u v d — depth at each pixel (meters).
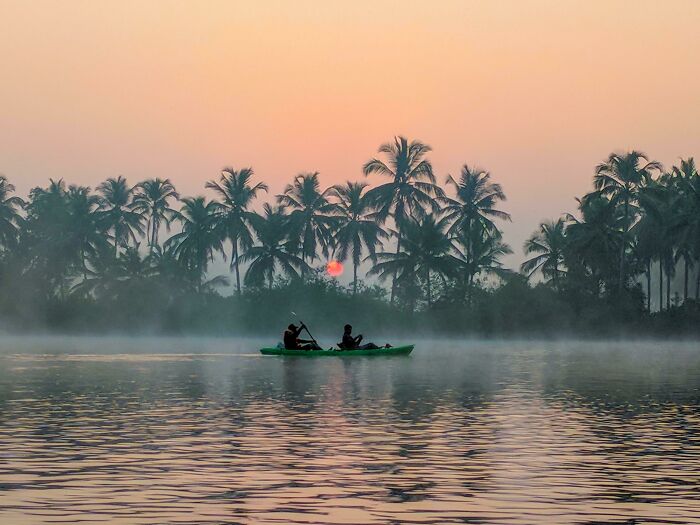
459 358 58.00
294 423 23.94
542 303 105.50
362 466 17.72
